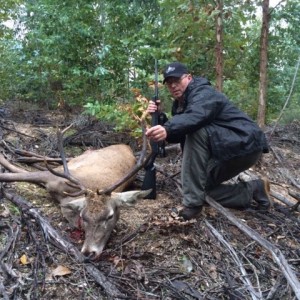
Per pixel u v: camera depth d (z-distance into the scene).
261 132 2.00
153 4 3.82
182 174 1.96
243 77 3.61
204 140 1.91
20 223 1.85
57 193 2.07
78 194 1.75
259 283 1.64
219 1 2.80
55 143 2.99
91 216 1.67
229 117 1.94
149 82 2.75
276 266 1.74
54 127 3.42
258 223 2.07
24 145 2.90
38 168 2.55
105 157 2.40
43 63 3.74
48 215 2.01
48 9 3.30
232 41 3.19
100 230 1.68
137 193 1.83
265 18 2.95
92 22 3.32
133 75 3.26
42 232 1.79
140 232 1.88
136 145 3.08
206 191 2.12
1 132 3.05
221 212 2.01
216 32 2.83
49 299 1.47
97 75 3.17
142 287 1.56
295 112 4.25
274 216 2.17
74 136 3.12
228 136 1.91
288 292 1.57
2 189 2.10
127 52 3.25
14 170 2.29
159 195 2.31
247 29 3.34
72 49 3.28
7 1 4.00
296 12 3.19
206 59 3.24
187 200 1.95
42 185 2.19
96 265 1.62
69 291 1.51
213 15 2.78
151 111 2.08
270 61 3.59
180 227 1.89
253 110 3.63
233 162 1.98
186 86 1.97
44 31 3.45
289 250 1.86
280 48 3.54
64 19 3.19
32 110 3.84
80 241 1.78
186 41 3.10
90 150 2.69
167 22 3.22
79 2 3.28
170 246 1.81
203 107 1.85
